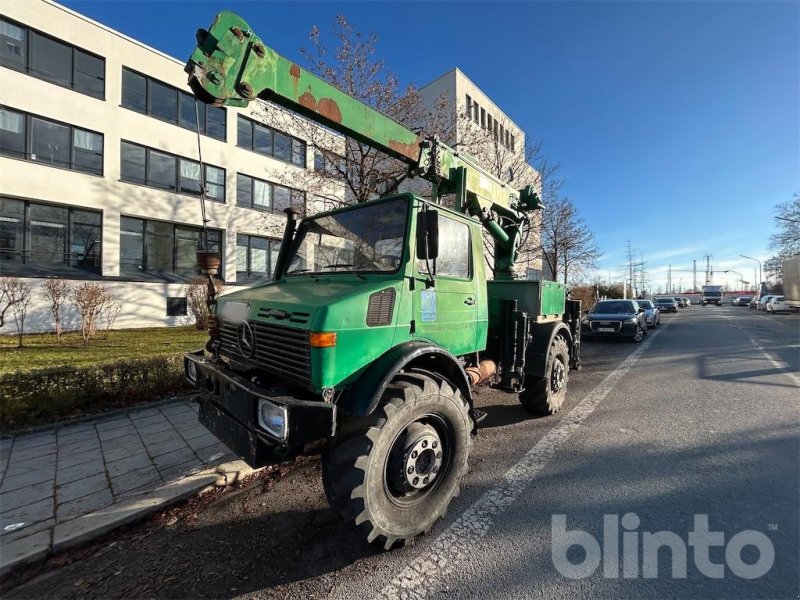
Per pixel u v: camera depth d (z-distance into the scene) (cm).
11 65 1305
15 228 1350
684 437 441
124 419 498
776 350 1065
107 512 295
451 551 256
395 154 412
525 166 1509
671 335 1491
